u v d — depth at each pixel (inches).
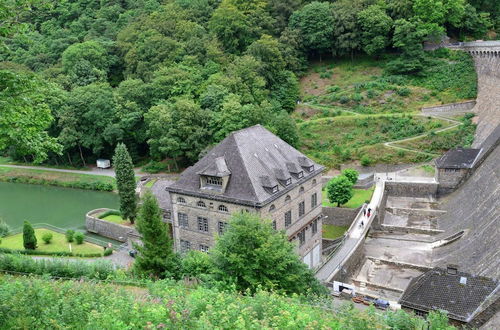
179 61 4717.0
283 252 1464.1
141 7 6028.5
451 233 2583.7
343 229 2933.1
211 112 4005.9
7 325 824.3
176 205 2282.2
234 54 4936.0
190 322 818.2
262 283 1439.5
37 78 1256.8
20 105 1198.3
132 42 5211.6
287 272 1505.9
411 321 1054.4
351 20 4867.1
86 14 6205.7
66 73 5022.1
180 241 2326.5
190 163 4247.0
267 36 4726.9
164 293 1139.3
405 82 4537.4
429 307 1486.2
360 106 4409.5
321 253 2598.4
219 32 4982.8
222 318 859.4
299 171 2267.5
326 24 4921.3
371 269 2396.7
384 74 4697.3
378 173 3683.6
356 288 2123.5
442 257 2369.6
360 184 3398.1
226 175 2105.1
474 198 2694.4
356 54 5088.6
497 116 3582.7
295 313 973.8
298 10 5187.0
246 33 4992.6
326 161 3868.1
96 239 2999.5
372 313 1024.9
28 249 2677.2
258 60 4520.2
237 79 4222.4
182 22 5152.6
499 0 5083.7
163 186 2753.4
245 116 3777.1
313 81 4916.3
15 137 1198.3
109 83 5147.6
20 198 3976.4
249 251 1450.5
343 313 1052.5
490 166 2822.3
